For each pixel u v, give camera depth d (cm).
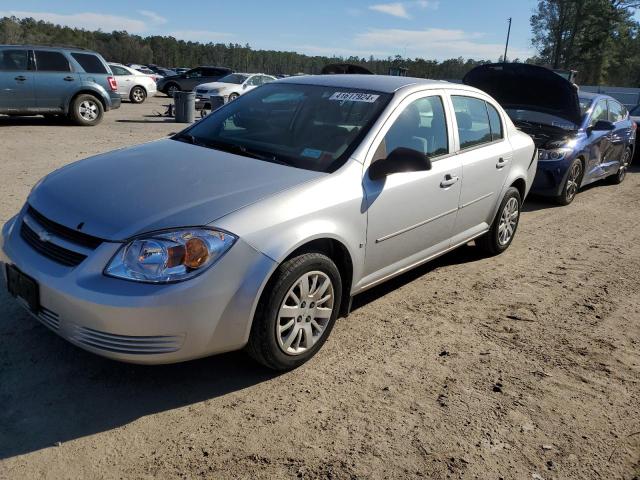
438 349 371
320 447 268
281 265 303
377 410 299
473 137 480
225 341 288
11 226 329
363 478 250
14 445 256
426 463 263
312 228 313
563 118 826
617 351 386
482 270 532
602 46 5853
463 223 477
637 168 1280
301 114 404
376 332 389
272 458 259
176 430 274
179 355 275
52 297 275
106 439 265
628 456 279
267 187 315
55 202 307
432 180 411
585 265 567
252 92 462
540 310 447
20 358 323
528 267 550
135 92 2258
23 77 1277
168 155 367
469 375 341
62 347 337
